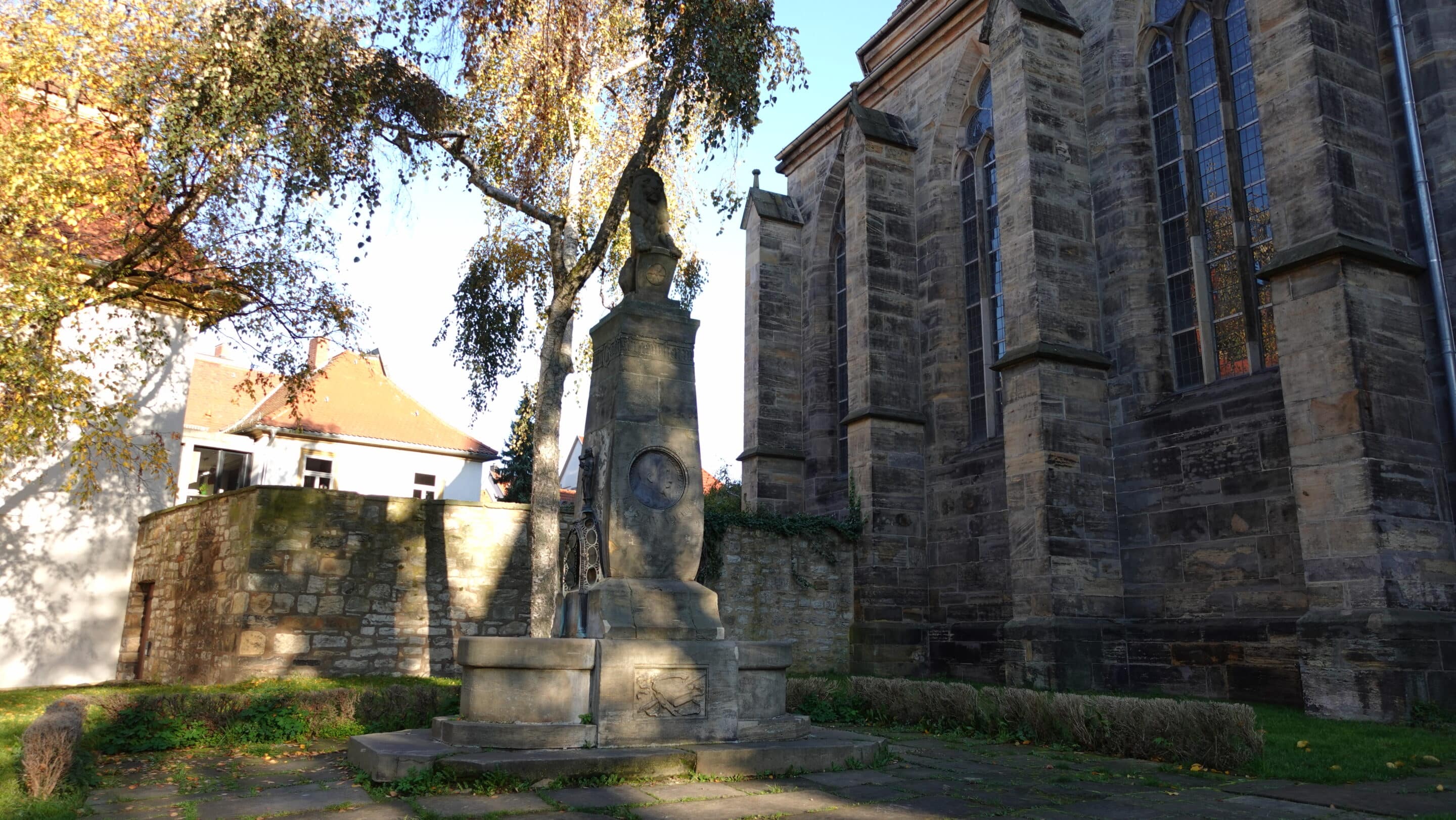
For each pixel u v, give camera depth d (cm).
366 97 1424
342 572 1641
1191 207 1639
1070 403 1664
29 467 1925
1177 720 879
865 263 2239
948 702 1149
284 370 1872
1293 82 1285
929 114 2338
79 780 723
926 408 2211
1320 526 1186
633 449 967
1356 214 1230
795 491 2619
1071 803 689
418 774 722
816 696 1298
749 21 1404
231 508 1694
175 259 1659
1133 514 1631
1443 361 1216
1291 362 1248
